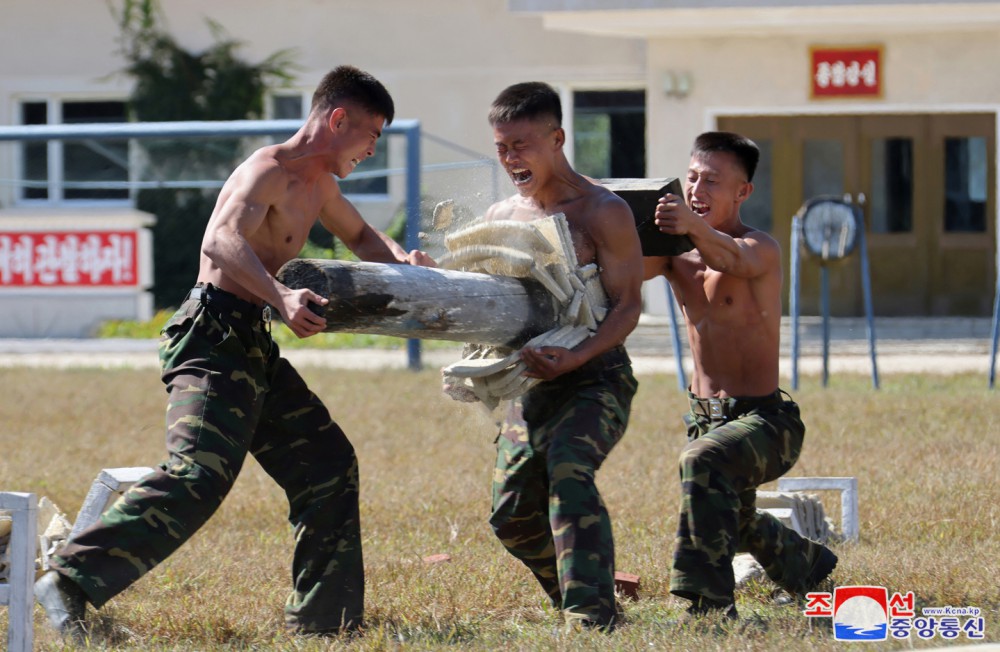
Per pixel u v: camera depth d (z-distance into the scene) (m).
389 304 14.88
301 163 16.08
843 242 39.84
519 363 15.52
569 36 63.44
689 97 58.12
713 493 15.65
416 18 64.31
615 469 27.33
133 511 14.81
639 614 16.44
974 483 24.81
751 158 17.11
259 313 15.77
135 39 65.25
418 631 15.73
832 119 58.41
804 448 29.23
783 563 17.36
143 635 15.81
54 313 56.97
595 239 15.93
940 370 44.66
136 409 38.03
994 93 56.94
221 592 17.73
